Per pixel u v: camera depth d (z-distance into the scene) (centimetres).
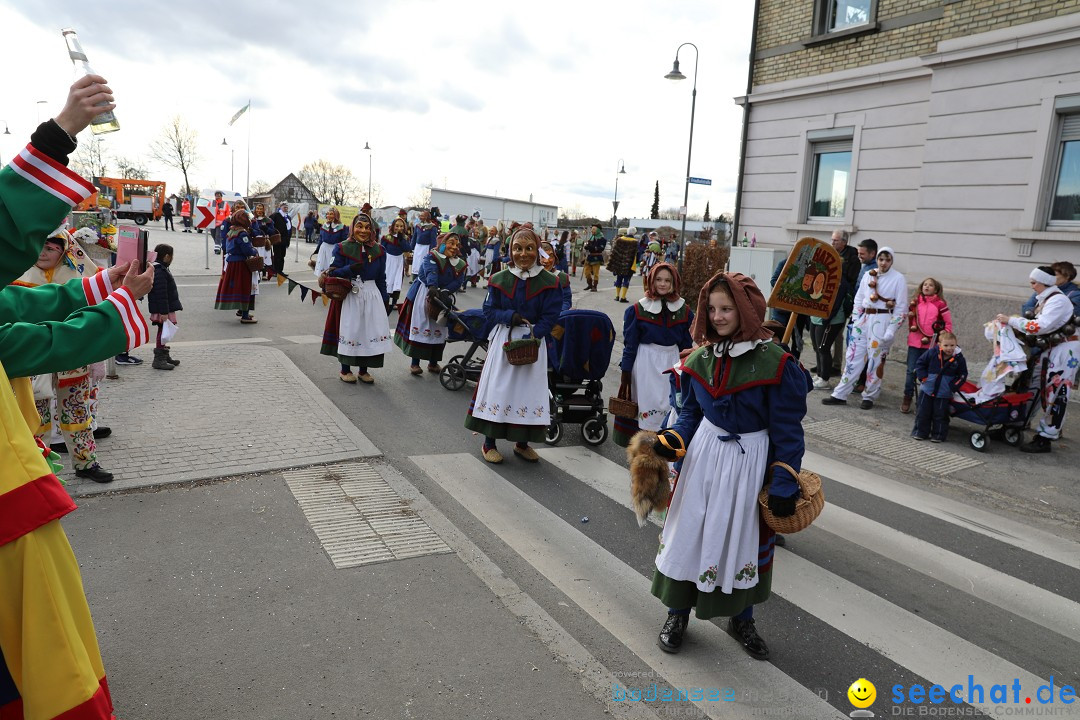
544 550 461
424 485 555
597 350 680
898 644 377
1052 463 700
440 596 389
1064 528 547
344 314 835
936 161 1147
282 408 703
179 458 554
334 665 323
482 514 510
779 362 326
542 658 341
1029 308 764
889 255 847
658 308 596
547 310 595
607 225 6128
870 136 1261
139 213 4466
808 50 1354
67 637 199
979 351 1102
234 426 639
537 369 610
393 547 441
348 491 523
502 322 586
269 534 446
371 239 830
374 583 397
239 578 392
